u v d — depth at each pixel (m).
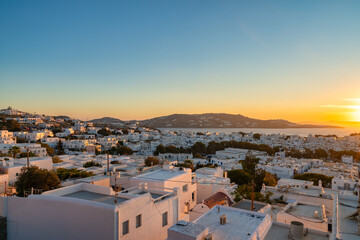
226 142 172.50
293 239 13.86
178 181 28.64
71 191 19.02
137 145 169.62
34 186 30.67
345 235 12.11
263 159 110.06
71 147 141.25
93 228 14.06
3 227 16.06
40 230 15.55
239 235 13.66
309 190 37.38
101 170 55.16
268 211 24.08
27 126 199.75
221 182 38.91
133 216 14.97
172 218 18.84
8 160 52.12
